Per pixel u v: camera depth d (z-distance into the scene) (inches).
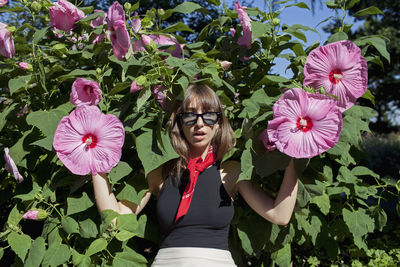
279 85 76.4
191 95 72.1
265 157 67.0
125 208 72.1
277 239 77.7
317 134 58.6
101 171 64.2
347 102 68.7
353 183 80.4
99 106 76.0
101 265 66.7
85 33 90.2
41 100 81.1
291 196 68.3
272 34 85.2
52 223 68.9
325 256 96.2
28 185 75.2
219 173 75.2
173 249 70.0
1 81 83.4
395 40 560.7
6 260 87.8
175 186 74.3
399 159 450.6
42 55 78.7
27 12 86.3
